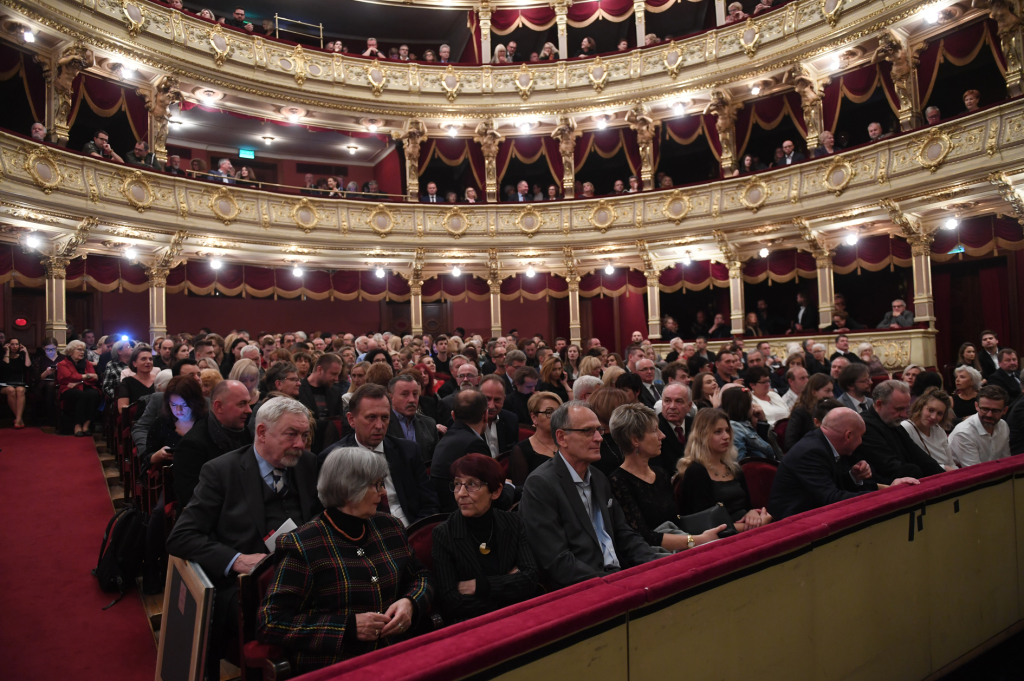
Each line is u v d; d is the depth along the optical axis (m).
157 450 5.14
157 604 4.62
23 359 10.78
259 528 3.46
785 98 18.25
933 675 3.47
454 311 22.02
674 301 22.08
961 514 3.77
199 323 18.70
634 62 19.25
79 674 3.81
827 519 2.99
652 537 3.78
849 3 15.74
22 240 13.05
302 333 11.45
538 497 3.47
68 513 6.46
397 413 5.37
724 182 17.89
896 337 14.27
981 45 14.77
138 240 14.95
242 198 16.72
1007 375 7.99
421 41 22.84
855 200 15.45
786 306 20.39
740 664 2.58
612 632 2.19
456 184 23.55
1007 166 12.85
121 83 15.80
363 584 2.76
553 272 20.38
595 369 7.22
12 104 16.16
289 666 2.52
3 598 4.70
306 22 21.05
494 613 2.13
